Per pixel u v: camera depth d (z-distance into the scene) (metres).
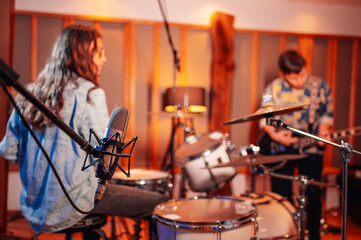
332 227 3.02
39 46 3.71
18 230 2.89
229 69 3.93
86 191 1.25
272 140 2.75
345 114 4.32
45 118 1.21
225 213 1.51
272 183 2.72
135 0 3.92
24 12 3.65
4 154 1.27
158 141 3.95
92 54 1.38
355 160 4.26
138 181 1.90
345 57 4.37
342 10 4.37
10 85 0.68
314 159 2.64
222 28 3.92
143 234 2.57
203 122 4.02
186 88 3.43
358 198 3.34
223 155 2.55
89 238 1.63
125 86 3.89
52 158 1.20
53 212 1.20
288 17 4.25
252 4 4.19
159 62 3.97
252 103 4.16
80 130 1.25
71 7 3.79
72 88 1.26
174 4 4.02
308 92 2.77
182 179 3.00
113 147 0.95
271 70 4.22
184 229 1.29
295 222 1.77
